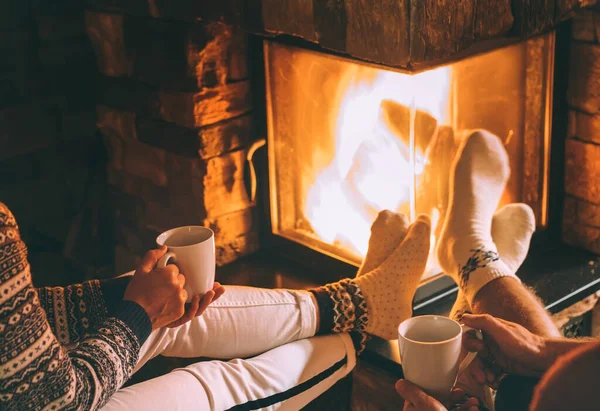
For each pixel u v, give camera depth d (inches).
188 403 44.7
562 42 69.4
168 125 77.0
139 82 79.0
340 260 72.2
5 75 85.8
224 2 66.3
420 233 59.0
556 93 70.8
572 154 72.9
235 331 51.3
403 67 59.1
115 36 79.4
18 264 33.3
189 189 77.3
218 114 74.5
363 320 55.3
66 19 86.8
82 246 91.1
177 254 41.7
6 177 88.8
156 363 67.5
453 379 42.4
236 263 78.3
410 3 53.4
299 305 53.2
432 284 66.6
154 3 72.7
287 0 61.4
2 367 32.5
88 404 35.9
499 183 66.8
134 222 87.1
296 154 73.9
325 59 66.6
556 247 75.7
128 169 85.2
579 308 68.6
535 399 35.4
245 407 47.2
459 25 56.5
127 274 50.3
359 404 63.5
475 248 60.5
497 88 66.5
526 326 52.4
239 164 77.6
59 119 90.0
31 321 33.4
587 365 33.6
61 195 93.0
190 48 71.1
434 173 64.9
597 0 65.6
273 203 78.0
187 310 43.4
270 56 72.5
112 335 38.3
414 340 44.2
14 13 84.7
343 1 57.4
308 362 52.0
